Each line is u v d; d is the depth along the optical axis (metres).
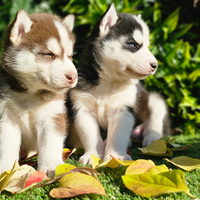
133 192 0.77
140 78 0.94
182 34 1.32
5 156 0.84
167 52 1.30
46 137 0.87
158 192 0.75
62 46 0.85
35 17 0.89
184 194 0.77
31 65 0.84
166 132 1.14
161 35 1.33
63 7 1.38
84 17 1.29
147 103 1.13
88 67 0.96
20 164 0.89
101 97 0.96
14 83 0.86
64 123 0.90
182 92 1.25
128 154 0.94
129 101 0.97
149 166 0.80
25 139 0.91
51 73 0.84
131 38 0.94
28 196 0.77
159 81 1.30
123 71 0.94
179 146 0.95
